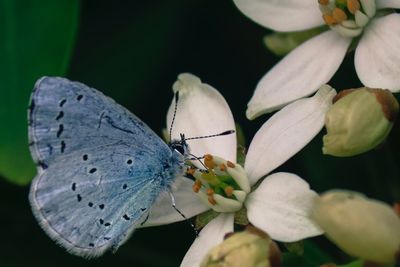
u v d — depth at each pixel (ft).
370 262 0.61
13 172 0.66
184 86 0.68
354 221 0.61
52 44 0.68
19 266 0.70
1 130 0.67
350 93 0.64
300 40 0.69
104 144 0.65
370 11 0.67
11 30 0.68
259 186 0.66
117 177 0.65
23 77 0.68
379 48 0.67
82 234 0.65
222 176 0.66
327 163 0.70
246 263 0.62
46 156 0.64
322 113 0.66
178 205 0.67
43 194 0.64
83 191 0.65
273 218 0.65
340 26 0.68
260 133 0.66
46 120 0.63
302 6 0.69
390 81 0.66
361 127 0.64
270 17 0.69
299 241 0.65
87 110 0.64
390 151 0.69
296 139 0.66
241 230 0.66
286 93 0.67
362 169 0.70
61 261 0.70
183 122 0.68
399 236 0.61
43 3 0.68
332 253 0.70
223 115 0.67
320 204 0.61
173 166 0.66
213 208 0.66
